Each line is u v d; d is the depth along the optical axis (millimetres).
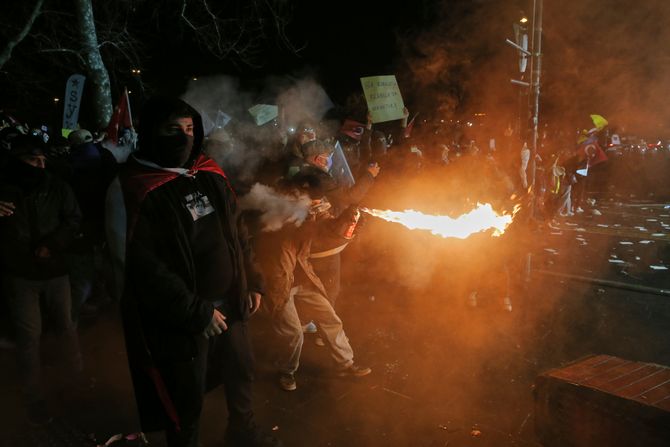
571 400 2924
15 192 3291
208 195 2539
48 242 3361
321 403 3730
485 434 3350
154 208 2340
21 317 3338
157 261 2328
